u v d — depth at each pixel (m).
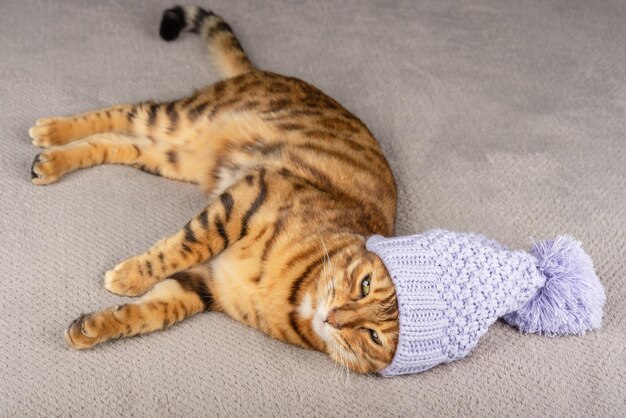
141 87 3.05
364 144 2.70
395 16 3.65
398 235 2.70
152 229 2.55
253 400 2.17
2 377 2.09
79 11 3.34
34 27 3.22
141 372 2.17
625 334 2.46
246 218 2.35
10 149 2.70
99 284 2.35
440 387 2.27
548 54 3.53
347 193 2.50
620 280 2.63
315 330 2.27
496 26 3.67
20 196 2.55
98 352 2.19
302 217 2.33
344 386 2.24
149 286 2.33
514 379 2.31
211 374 2.21
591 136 3.16
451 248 2.19
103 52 3.17
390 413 2.19
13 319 2.22
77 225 2.50
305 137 2.62
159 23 3.37
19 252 2.39
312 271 2.29
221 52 3.12
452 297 2.16
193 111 2.75
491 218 2.80
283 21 3.51
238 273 2.34
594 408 2.27
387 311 2.16
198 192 2.74
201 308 2.38
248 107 2.74
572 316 2.33
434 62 3.42
